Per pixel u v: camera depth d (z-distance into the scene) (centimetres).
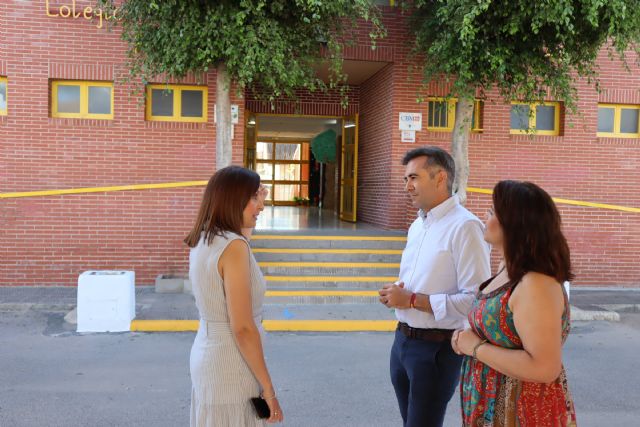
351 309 859
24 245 981
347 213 1362
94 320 746
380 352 677
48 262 988
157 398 513
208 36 738
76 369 592
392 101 1086
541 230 216
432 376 304
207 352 254
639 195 1117
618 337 773
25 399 505
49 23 968
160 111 1031
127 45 978
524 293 212
